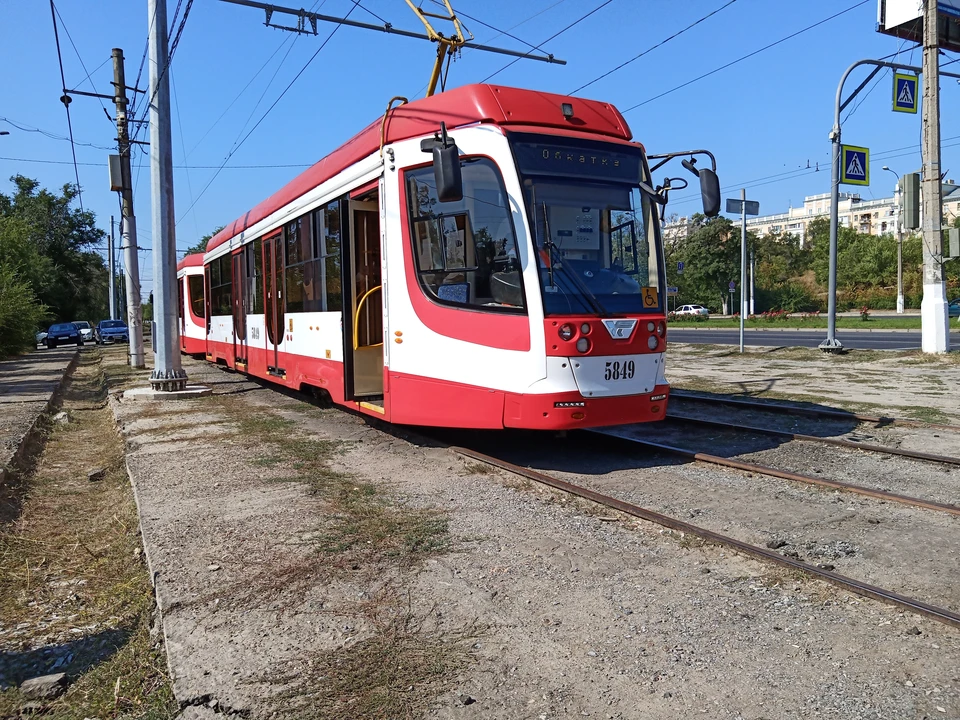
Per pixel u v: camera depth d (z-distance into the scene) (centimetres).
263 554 498
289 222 1124
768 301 6788
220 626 392
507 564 473
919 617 384
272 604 419
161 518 586
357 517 578
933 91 1644
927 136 1656
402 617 399
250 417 1100
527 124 720
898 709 304
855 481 665
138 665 371
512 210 688
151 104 1358
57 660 386
